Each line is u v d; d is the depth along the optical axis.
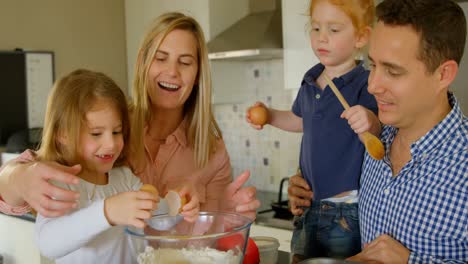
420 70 0.95
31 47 3.16
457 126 1.03
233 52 2.67
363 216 1.20
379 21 0.98
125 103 1.23
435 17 0.92
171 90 1.36
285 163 3.06
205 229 1.04
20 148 2.96
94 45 3.44
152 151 1.45
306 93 1.57
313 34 1.51
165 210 1.14
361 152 1.41
